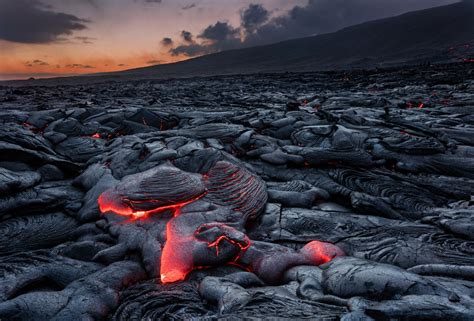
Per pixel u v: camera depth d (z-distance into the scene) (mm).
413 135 7953
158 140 7211
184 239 3818
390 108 13461
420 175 6445
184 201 4590
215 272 3631
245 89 27047
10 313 2736
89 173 5891
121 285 3314
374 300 2793
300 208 5242
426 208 5270
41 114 10359
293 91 24438
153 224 4258
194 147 6496
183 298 3170
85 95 22656
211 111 12562
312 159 6750
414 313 2332
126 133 9742
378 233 4344
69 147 7762
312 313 2551
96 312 2900
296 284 3283
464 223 4262
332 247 3949
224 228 3912
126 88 31516
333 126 8203
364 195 5426
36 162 6203
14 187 5070
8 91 28547
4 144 5934
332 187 5871
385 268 3045
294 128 8984
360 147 7359
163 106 15453
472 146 7551
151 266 3613
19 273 3375
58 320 2748
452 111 12398
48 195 5227
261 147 7461
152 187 4668
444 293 2693
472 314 2297
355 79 31250
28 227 4641
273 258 3627
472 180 6109
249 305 2770
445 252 3807
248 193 5070
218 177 5242
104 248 4004
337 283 3014
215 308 3014
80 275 3475
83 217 4777
